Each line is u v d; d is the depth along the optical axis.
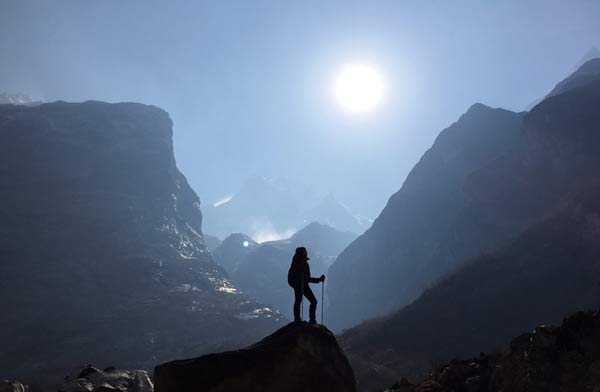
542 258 96.06
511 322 83.88
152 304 149.38
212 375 8.92
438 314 93.44
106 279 159.25
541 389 18.20
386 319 101.62
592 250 91.00
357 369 77.06
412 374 72.94
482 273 100.25
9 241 158.75
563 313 80.38
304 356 9.35
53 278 150.75
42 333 127.06
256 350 9.30
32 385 95.69
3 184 184.88
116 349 124.06
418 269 181.88
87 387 22.73
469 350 80.25
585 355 18.33
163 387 8.96
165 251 189.75
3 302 135.50
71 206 187.00
